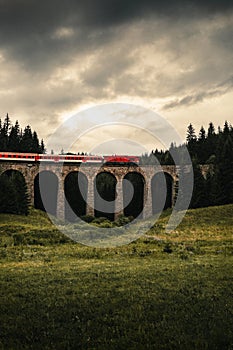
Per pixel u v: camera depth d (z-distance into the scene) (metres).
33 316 14.80
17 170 77.00
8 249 37.22
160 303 16.64
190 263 28.73
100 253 34.91
